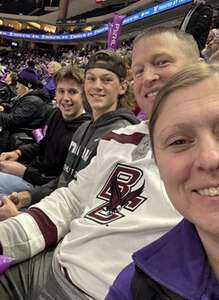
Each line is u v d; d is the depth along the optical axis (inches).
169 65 27.5
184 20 40.5
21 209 36.2
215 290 12.6
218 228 11.9
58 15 681.0
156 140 13.1
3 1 759.1
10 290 23.5
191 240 13.5
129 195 23.3
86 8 654.5
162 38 27.8
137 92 29.5
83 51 438.0
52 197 28.8
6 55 497.4
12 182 44.8
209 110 11.7
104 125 35.4
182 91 12.3
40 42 685.3
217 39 34.5
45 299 22.5
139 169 23.6
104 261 22.0
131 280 14.4
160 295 13.1
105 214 23.9
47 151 47.3
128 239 21.9
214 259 12.8
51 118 47.8
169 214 21.1
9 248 24.8
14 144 63.6
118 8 550.6
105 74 37.2
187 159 12.2
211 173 11.7
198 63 13.2
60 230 27.3
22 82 85.7
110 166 25.4
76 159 36.8
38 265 25.4
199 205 12.2
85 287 21.8
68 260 23.5
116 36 98.8
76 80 44.3
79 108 45.3
